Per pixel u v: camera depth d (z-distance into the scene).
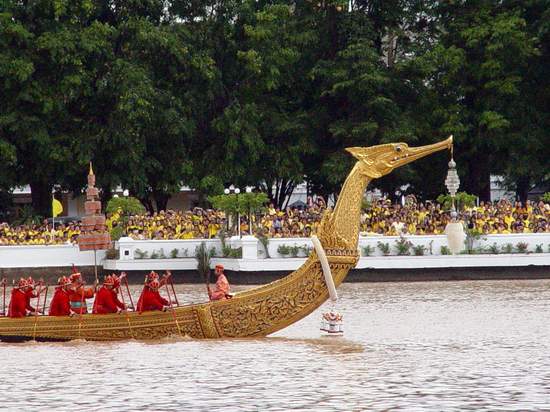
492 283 125.62
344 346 75.00
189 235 135.62
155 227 135.88
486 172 167.25
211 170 158.12
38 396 57.81
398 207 138.25
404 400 55.38
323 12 162.88
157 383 60.97
